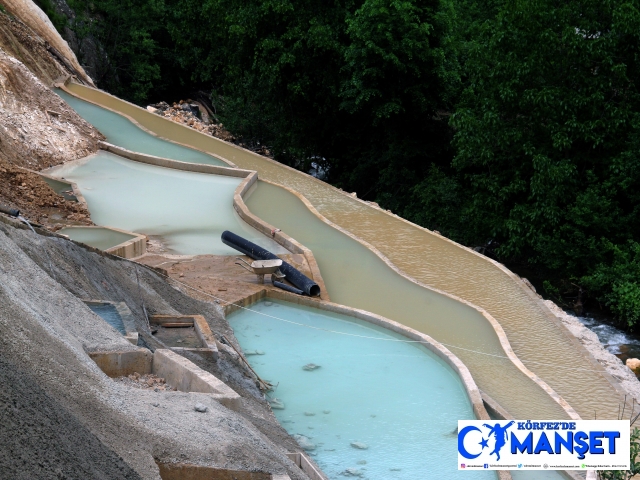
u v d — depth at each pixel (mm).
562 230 23125
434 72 29141
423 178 31297
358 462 9742
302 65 31594
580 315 21922
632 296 20094
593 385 12391
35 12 35031
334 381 11984
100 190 21688
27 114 24312
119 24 44438
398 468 9641
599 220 22188
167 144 26781
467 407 11242
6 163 20531
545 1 23031
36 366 6156
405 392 11680
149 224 19172
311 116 33719
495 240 26453
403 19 27922
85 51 41719
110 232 17344
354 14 29219
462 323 14352
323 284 15805
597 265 22016
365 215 20906
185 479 6188
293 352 13031
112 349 8492
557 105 23156
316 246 18266
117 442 5941
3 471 4559
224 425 7117
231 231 18984
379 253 17875
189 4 36969
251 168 24969
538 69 23297
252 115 36031
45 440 5113
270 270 15438
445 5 29438
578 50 22734
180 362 8539
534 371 12812
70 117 26219
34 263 9188
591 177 23297
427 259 17750
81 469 5117
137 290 12312
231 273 16141
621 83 23188
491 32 24641
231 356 11516
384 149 31812
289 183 23703
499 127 24109
